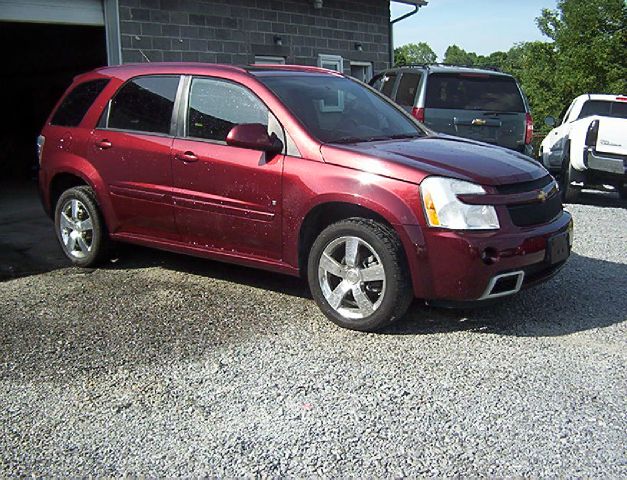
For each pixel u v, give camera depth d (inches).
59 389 152.9
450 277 171.8
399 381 153.4
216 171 205.5
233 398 146.8
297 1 547.2
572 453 124.0
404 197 174.4
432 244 171.5
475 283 171.0
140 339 181.0
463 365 161.5
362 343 175.9
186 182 213.5
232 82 211.0
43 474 120.5
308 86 217.8
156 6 431.8
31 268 256.5
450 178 172.7
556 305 204.4
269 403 144.3
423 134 226.4
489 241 169.6
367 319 180.7
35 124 609.6
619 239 301.3
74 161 245.6
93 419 139.4
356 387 150.8
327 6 581.6
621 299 210.2
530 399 144.3
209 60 472.4
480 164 182.9
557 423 134.3
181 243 222.7
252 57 508.7
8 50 625.0
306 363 163.8
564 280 231.0
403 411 139.9
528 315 195.8
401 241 175.0
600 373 156.8
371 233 176.6
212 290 222.1
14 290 227.5
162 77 228.2
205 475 119.3
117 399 147.6
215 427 135.0
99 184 238.2
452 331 183.6
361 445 127.6
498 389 148.9
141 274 242.2
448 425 134.1
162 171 219.1
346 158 184.7
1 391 152.6
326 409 141.3
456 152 193.0
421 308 201.9
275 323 191.2
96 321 195.5
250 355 169.2
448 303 175.9
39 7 373.4
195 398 147.3
